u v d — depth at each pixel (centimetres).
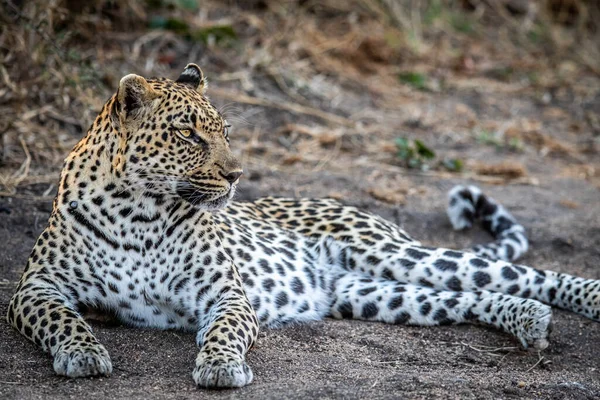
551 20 2344
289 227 1023
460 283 967
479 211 1272
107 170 812
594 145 1708
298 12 1948
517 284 973
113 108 800
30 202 1159
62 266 825
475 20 2269
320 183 1371
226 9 1875
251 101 1585
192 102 814
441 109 1792
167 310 852
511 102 1897
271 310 920
